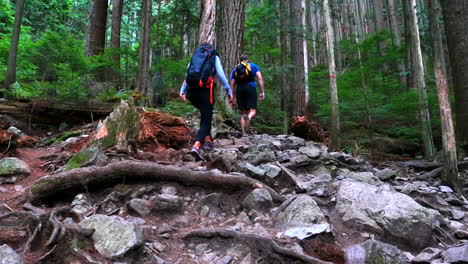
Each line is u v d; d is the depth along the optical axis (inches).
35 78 353.4
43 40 330.0
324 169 181.2
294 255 92.7
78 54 338.0
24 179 145.1
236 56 350.9
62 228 90.3
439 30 175.2
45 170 157.5
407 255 103.3
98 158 147.5
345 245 108.5
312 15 1034.1
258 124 375.9
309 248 99.9
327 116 347.3
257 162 173.6
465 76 238.4
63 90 282.0
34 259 83.3
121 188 129.9
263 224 115.5
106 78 417.7
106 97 309.9
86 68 355.3
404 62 474.6
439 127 332.8
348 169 194.4
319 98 520.1
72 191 125.2
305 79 478.9
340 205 128.0
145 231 104.3
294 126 291.9
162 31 633.6
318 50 958.4
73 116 285.1
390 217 116.6
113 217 100.0
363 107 295.7
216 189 134.7
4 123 190.9
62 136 240.1
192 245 103.7
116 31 532.1
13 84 271.6
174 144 203.0
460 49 241.8
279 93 506.3
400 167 231.0
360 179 166.9
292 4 500.1
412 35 283.3
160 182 135.0
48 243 85.8
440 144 338.6
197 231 105.8
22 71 358.0
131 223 96.5
